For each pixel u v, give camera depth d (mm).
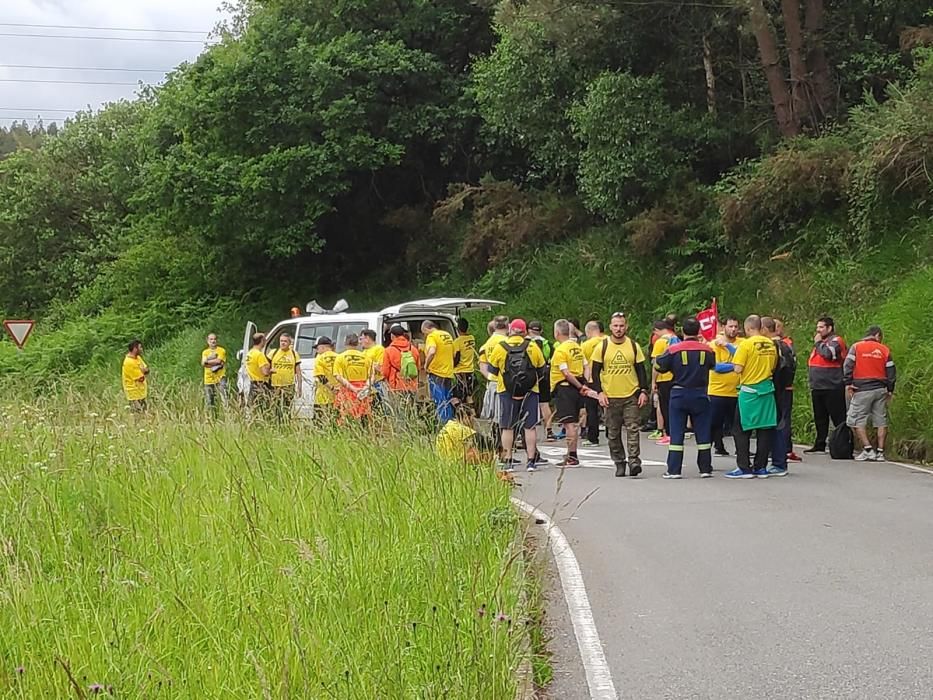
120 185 44750
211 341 20406
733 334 15359
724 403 13125
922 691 5344
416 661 4973
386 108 30484
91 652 5094
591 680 5648
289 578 6004
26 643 5312
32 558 6754
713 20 24688
